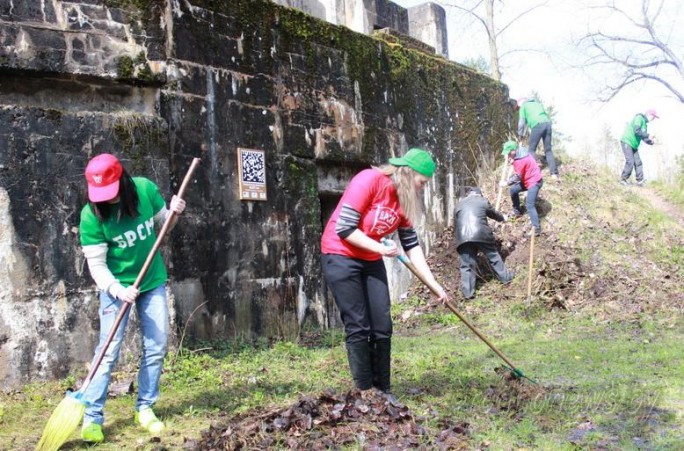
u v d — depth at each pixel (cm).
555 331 891
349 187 481
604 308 971
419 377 623
